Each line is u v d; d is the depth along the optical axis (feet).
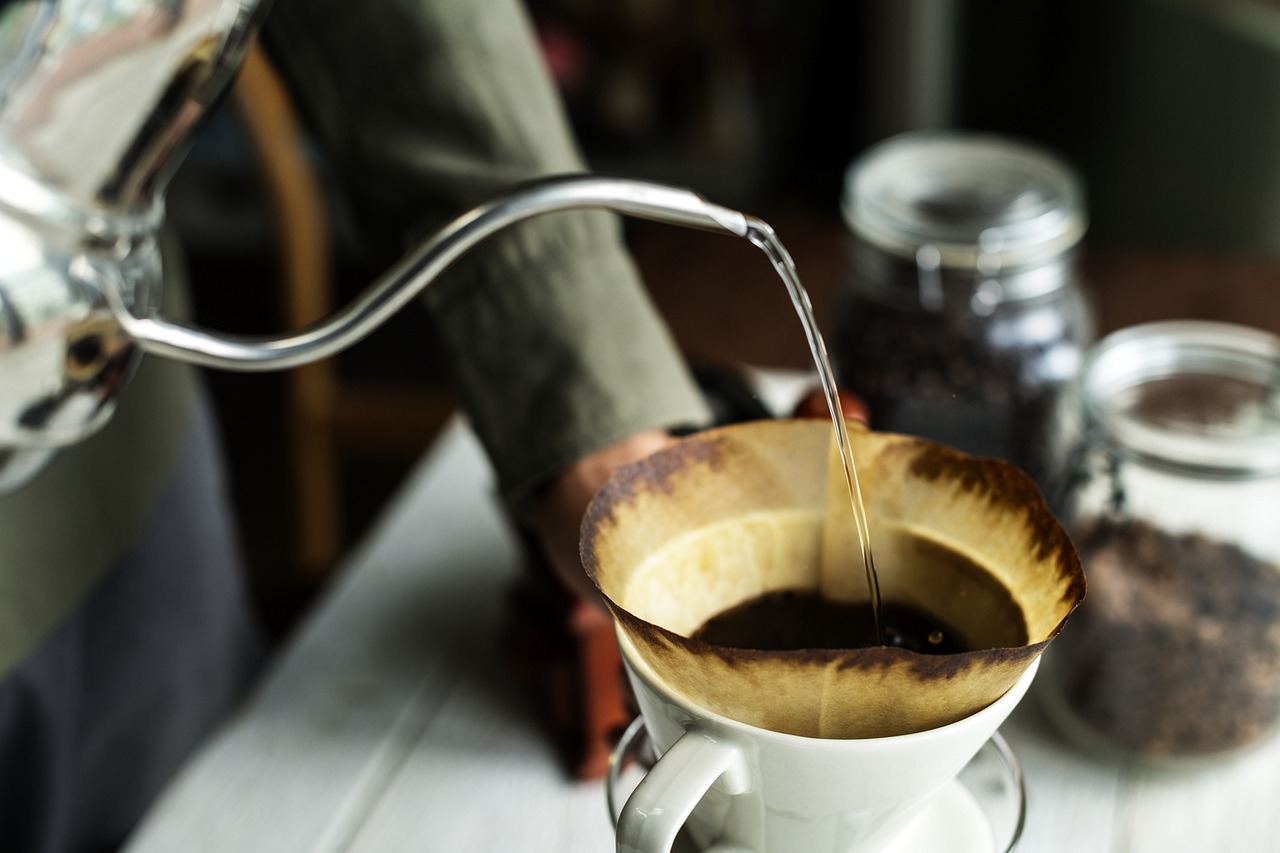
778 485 1.85
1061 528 1.71
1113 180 4.64
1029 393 2.66
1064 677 2.30
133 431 2.61
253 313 5.61
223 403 5.55
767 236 1.82
